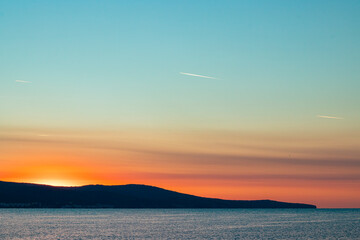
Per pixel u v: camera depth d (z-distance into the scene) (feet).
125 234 440.86
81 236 417.90
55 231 472.85
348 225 613.93
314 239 393.50
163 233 454.40
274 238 401.90
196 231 484.33
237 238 402.31
